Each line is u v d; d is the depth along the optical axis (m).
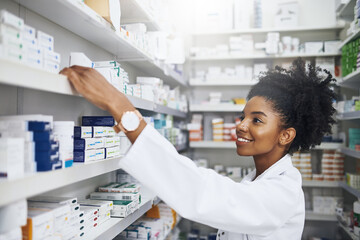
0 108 1.07
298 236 0.92
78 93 0.96
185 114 3.48
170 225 2.40
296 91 0.95
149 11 2.07
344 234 3.46
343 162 3.27
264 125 0.94
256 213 0.81
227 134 3.54
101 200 1.52
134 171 0.80
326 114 1.04
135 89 1.67
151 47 2.02
